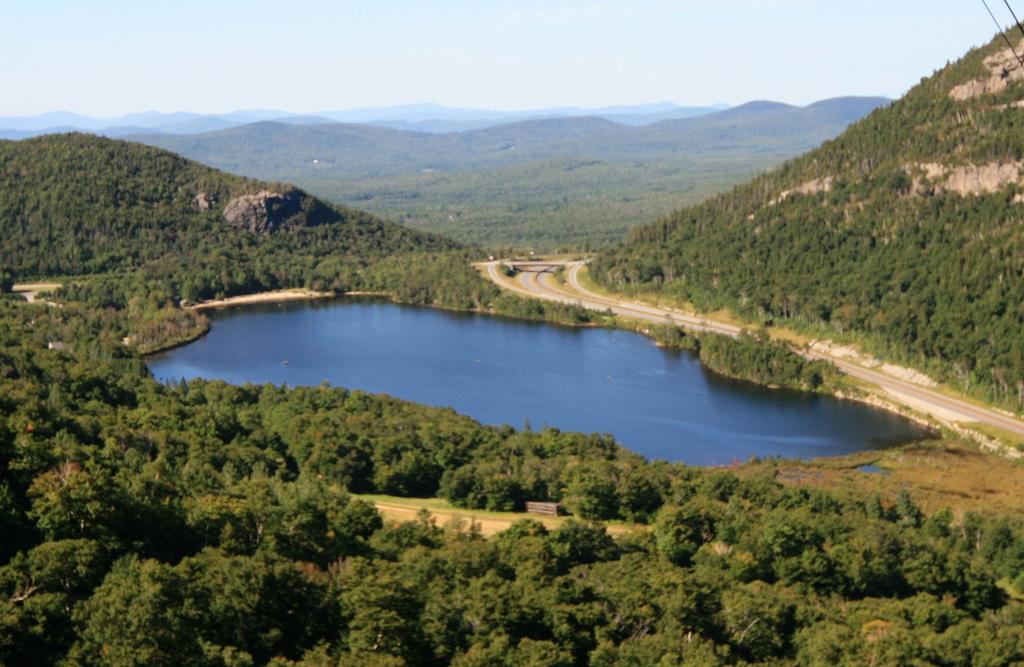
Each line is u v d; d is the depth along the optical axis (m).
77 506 128.62
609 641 122.31
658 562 151.50
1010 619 149.00
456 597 125.44
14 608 109.00
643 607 129.75
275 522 142.12
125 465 164.00
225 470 180.00
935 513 197.75
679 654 119.75
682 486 198.75
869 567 159.62
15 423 167.75
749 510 184.12
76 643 107.62
